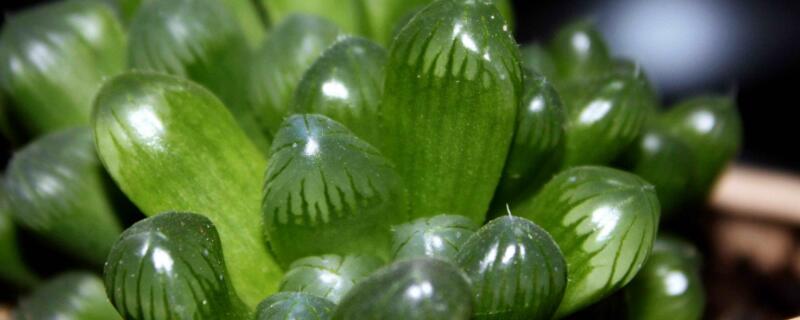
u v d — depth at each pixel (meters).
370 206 0.13
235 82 0.15
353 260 0.13
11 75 0.16
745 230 0.19
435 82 0.13
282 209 0.13
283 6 0.16
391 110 0.14
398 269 0.12
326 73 0.14
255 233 0.14
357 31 0.16
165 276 0.13
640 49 0.28
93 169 0.15
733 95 0.17
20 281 0.16
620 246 0.13
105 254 0.15
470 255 0.13
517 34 0.29
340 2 0.16
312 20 0.15
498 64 0.13
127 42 0.15
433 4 0.13
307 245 0.13
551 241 0.13
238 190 0.14
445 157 0.14
